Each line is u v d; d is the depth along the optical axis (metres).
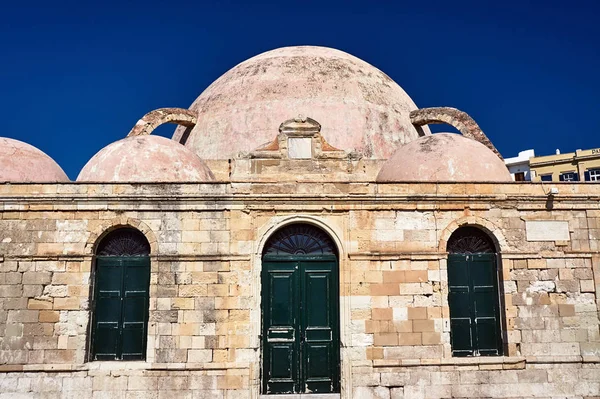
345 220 15.75
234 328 15.15
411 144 18.36
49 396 14.79
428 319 15.48
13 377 14.88
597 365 15.81
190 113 22.11
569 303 16.05
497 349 15.90
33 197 15.48
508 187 16.27
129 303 15.58
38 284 15.30
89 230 15.54
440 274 15.70
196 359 14.99
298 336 15.57
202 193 15.60
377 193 15.80
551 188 16.33
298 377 15.40
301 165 16.09
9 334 15.09
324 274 15.88
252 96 21.20
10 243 15.43
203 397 14.81
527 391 15.48
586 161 56.81
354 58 24.27
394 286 15.55
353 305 15.37
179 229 15.54
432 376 15.26
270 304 15.66
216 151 20.45
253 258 15.47
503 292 15.92
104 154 17.55
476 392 15.32
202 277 15.36
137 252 15.88
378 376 15.12
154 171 16.88
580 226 16.44
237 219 15.61
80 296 15.26
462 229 16.39
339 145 19.89
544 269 16.14
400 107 22.56
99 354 15.36
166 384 14.86
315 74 21.77
